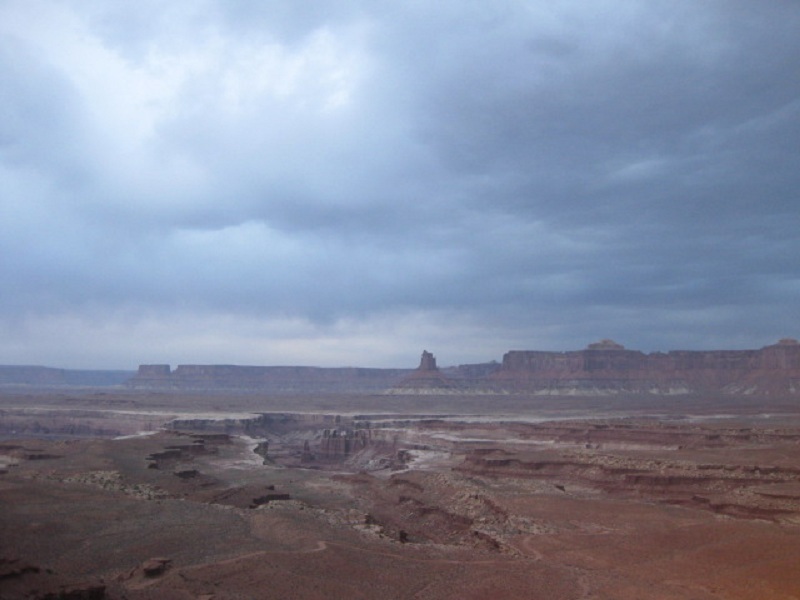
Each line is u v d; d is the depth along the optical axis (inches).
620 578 2310.5
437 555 2447.1
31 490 3036.4
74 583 1566.2
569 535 3053.6
